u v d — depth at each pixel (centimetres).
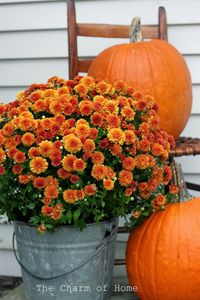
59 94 213
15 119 207
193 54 269
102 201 206
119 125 209
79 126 204
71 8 257
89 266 214
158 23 262
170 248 216
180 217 219
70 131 204
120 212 211
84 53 278
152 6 269
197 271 216
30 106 213
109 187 202
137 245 224
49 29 278
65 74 279
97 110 209
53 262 212
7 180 208
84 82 216
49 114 214
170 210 222
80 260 212
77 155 205
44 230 205
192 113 271
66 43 277
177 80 241
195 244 216
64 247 211
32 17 278
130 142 207
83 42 277
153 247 219
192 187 252
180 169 227
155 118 218
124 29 262
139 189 213
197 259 216
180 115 245
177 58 245
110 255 222
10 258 284
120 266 266
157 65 239
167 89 239
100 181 207
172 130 244
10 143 207
